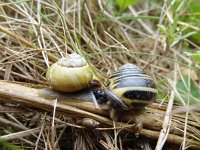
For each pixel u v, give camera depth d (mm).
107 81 111
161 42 155
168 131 103
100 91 105
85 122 100
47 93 103
